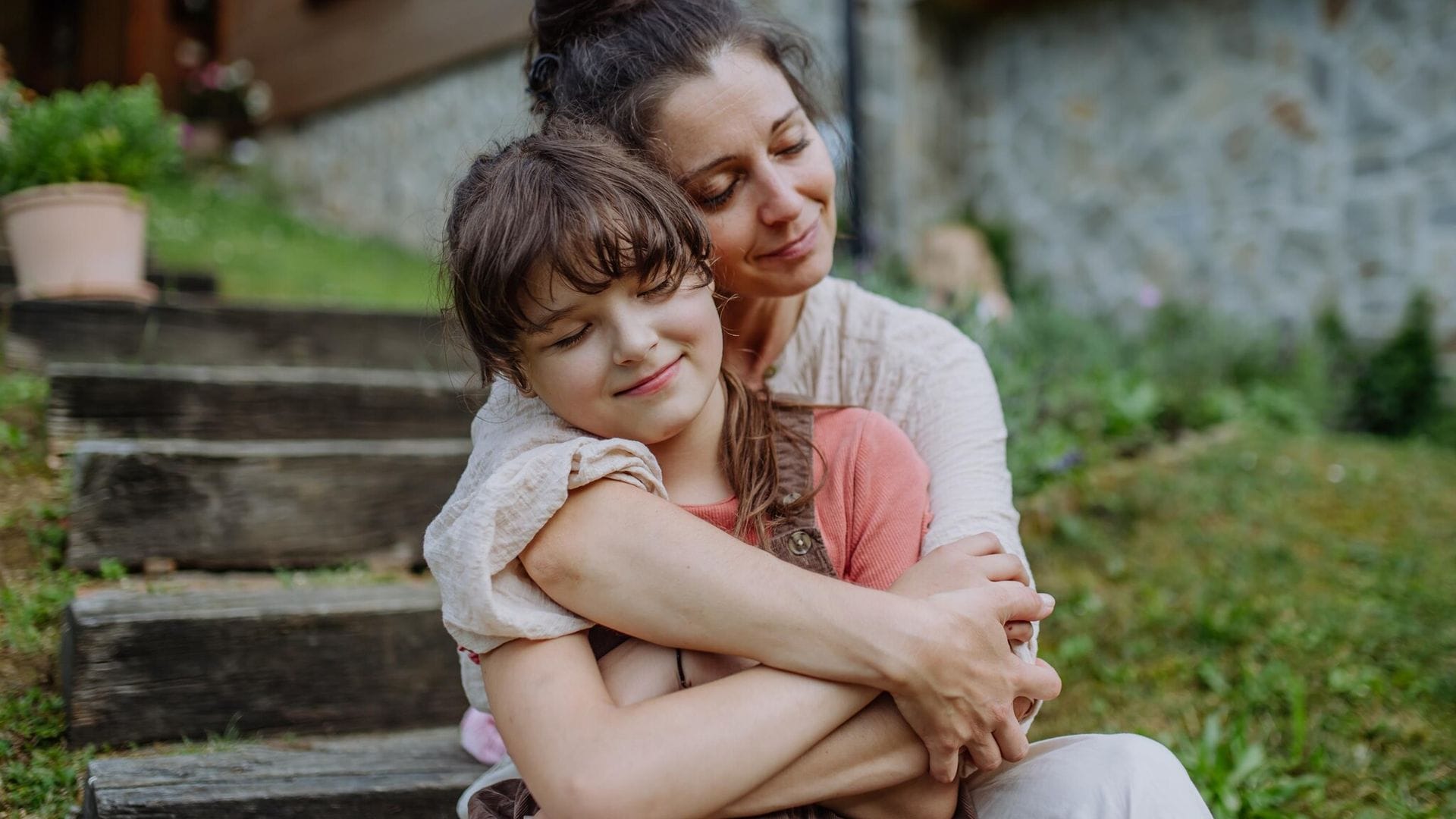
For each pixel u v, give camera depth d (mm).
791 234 1431
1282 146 5523
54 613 2121
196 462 2373
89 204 3365
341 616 2092
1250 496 3594
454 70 7719
